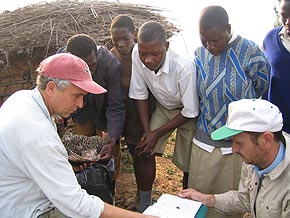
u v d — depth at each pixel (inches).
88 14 217.9
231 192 112.5
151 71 131.6
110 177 136.2
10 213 91.9
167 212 101.3
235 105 95.4
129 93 144.9
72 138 137.9
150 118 149.3
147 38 120.8
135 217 94.5
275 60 132.4
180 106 140.1
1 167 88.9
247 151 93.7
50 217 97.2
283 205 95.3
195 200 111.5
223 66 119.7
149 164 148.9
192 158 133.6
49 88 88.5
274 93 134.6
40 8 225.8
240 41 118.6
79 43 129.0
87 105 149.5
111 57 141.9
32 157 85.2
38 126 86.2
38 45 201.3
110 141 139.6
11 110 88.4
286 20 127.0
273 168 94.7
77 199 89.3
